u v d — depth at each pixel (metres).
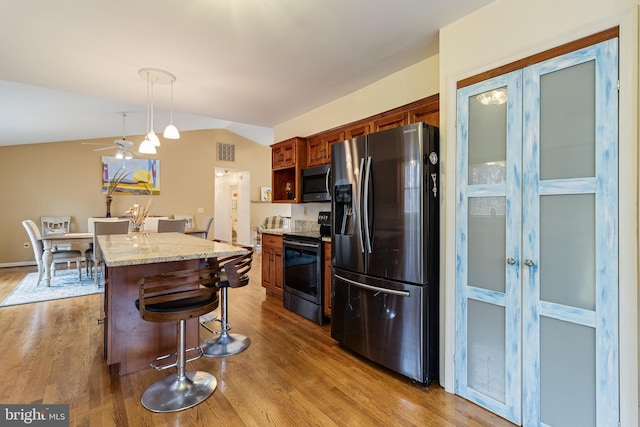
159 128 6.87
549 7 1.61
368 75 2.94
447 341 2.05
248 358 2.46
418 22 2.05
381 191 2.28
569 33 1.53
